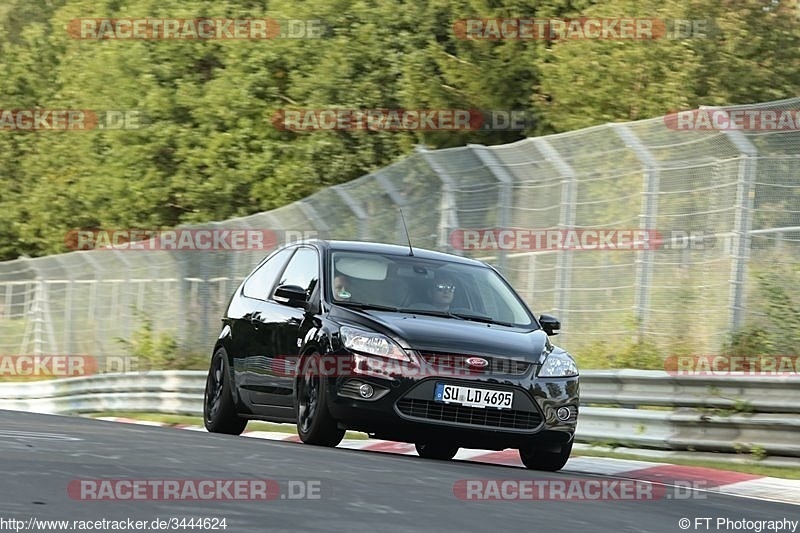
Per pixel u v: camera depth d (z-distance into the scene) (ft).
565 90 282.36
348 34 349.41
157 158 400.67
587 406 146.30
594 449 137.90
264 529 54.75
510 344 109.70
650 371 134.10
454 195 178.19
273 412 120.37
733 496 90.58
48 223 466.70
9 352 374.02
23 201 481.46
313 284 118.93
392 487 74.02
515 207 172.24
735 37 263.49
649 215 158.92
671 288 157.58
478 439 106.22
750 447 123.95
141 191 397.19
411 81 323.78
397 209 185.06
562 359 111.14
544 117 298.97
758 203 150.51
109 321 289.94
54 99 515.50
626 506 75.77
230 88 369.71
